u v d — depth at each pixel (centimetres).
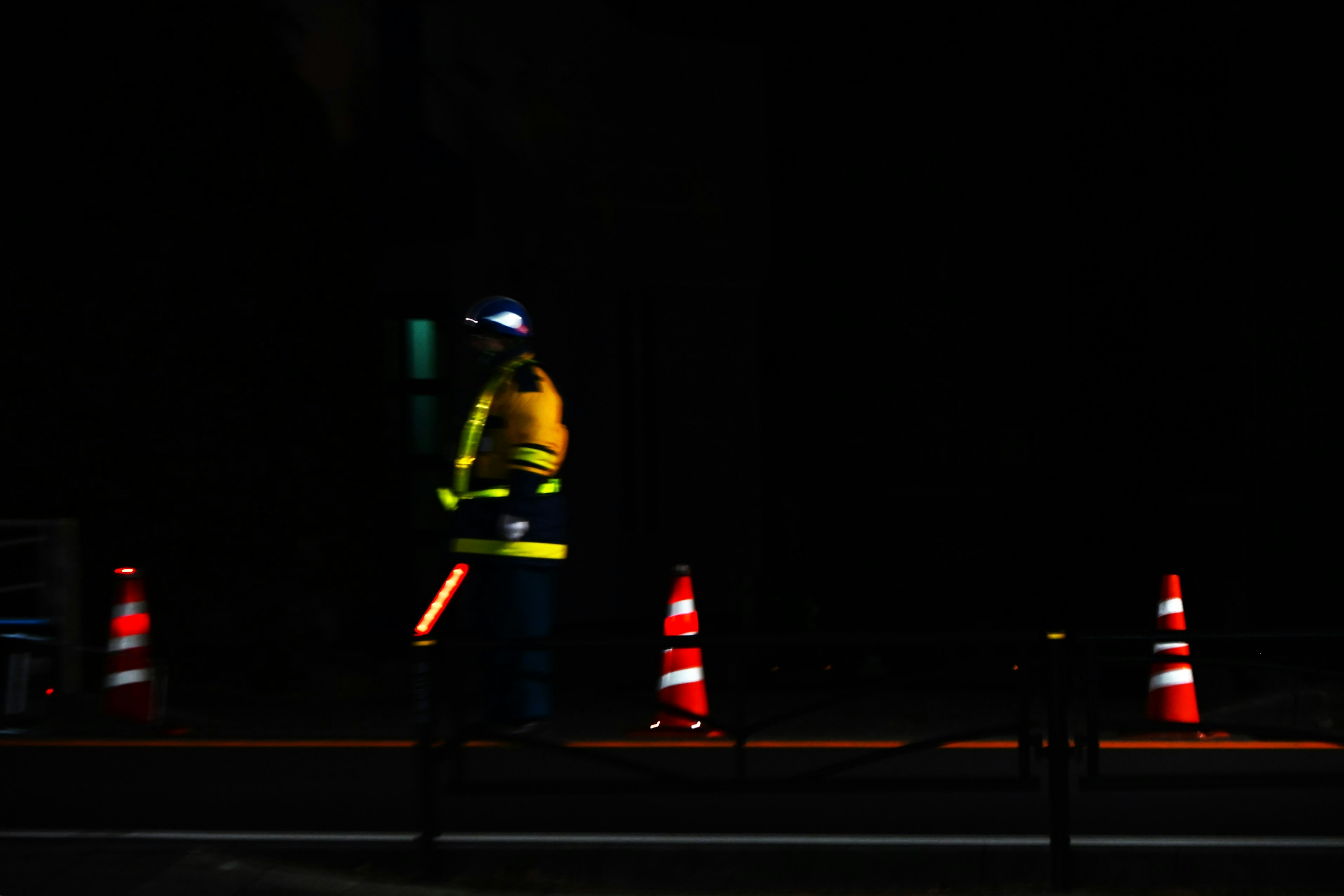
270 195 2384
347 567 2438
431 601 1747
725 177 3222
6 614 2317
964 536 3566
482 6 2880
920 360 3588
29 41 2362
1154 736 1822
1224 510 3406
